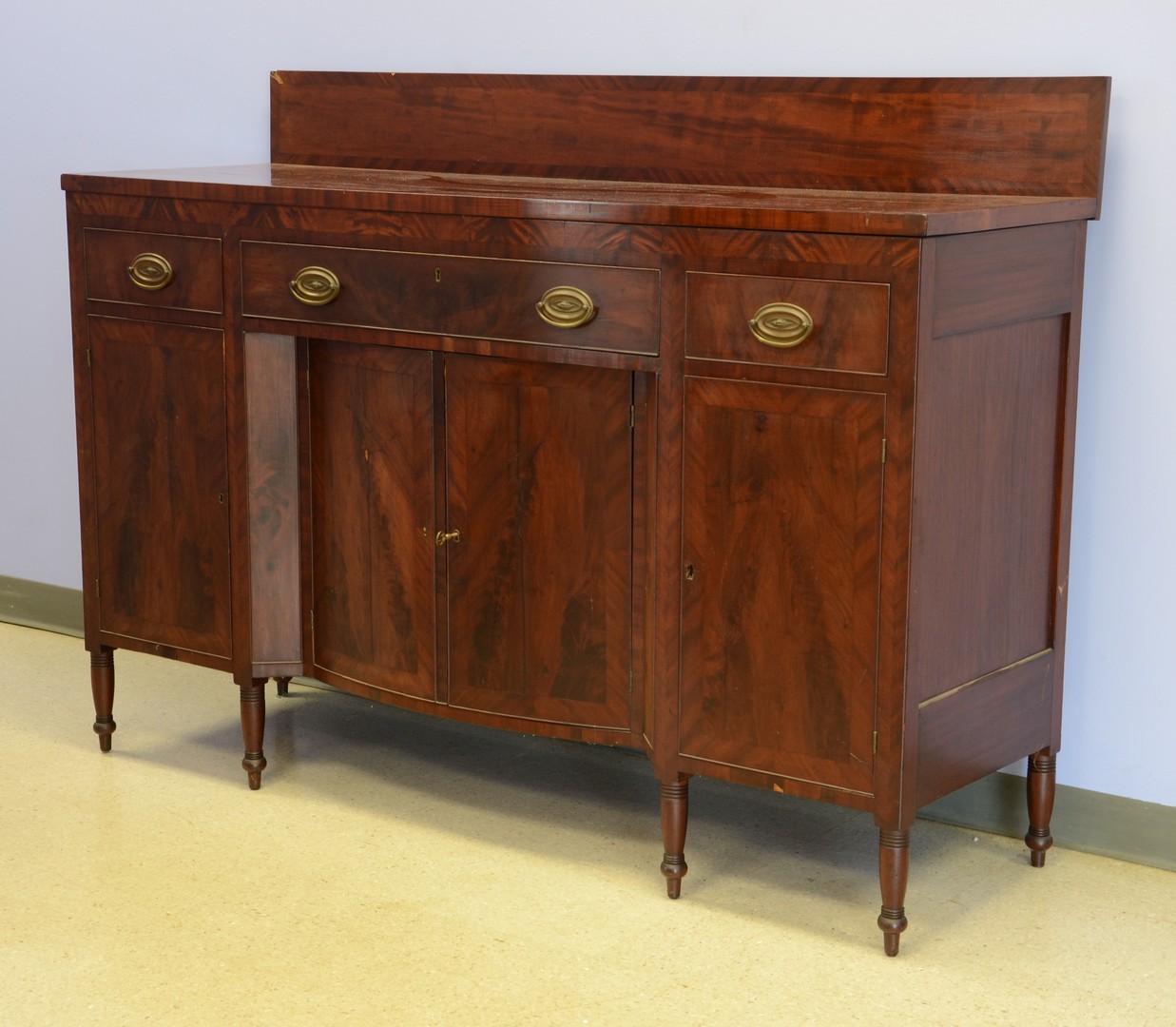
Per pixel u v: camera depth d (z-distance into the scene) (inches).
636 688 114.0
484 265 111.1
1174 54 109.1
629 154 129.3
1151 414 114.4
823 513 101.3
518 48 136.4
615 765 138.4
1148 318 113.3
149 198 126.3
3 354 171.9
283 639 129.6
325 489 125.6
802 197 113.0
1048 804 117.4
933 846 122.0
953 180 116.2
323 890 113.4
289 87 146.5
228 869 116.4
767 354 101.1
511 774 136.0
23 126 165.6
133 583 135.2
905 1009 97.9
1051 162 112.1
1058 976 102.1
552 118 132.4
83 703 152.8
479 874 116.3
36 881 114.1
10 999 98.2
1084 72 112.5
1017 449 108.0
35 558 175.2
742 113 123.6
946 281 96.7
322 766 137.1
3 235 168.9
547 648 116.9
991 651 109.0
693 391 104.5
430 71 141.3
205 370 126.6
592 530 113.0
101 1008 97.3
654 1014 97.3
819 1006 98.2
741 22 125.3
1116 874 117.6
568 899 112.5
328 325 119.6
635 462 110.1
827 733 104.3
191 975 101.3
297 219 119.0
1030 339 107.1
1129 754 119.1
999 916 110.3
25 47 163.9
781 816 127.3
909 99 116.9
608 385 109.9
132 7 157.0
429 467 118.6
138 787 131.8
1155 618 116.6
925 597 100.3
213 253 123.9
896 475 97.7
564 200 106.9
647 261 104.3
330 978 101.2
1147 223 112.3
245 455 126.0
